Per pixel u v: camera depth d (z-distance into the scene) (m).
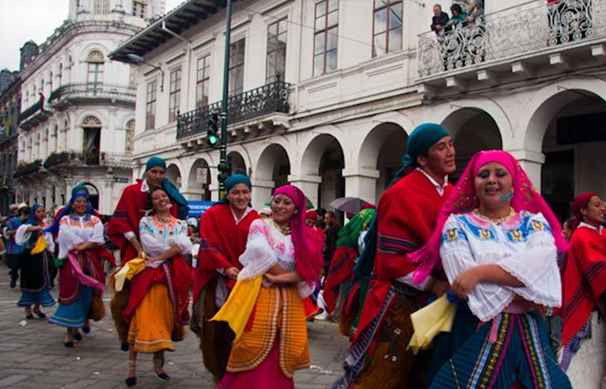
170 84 24.81
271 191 19.00
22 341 7.52
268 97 17.81
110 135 40.72
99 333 8.16
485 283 2.75
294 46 17.62
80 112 40.91
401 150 16.45
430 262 3.04
